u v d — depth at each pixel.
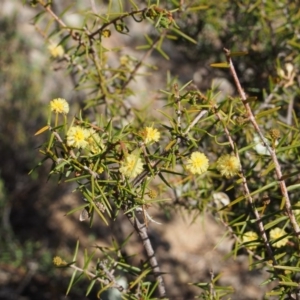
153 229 1.41
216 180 0.71
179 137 0.57
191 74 1.61
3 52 1.51
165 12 0.61
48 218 1.46
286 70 0.74
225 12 0.85
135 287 0.65
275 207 0.69
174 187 0.71
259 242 0.59
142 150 0.56
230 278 1.23
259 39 0.82
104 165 0.56
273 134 0.56
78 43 0.71
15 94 1.51
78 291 1.20
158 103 1.13
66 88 1.56
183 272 1.31
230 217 0.71
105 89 0.73
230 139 0.57
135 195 0.55
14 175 1.50
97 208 0.55
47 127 0.56
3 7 1.74
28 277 1.24
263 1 0.79
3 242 1.31
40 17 0.72
